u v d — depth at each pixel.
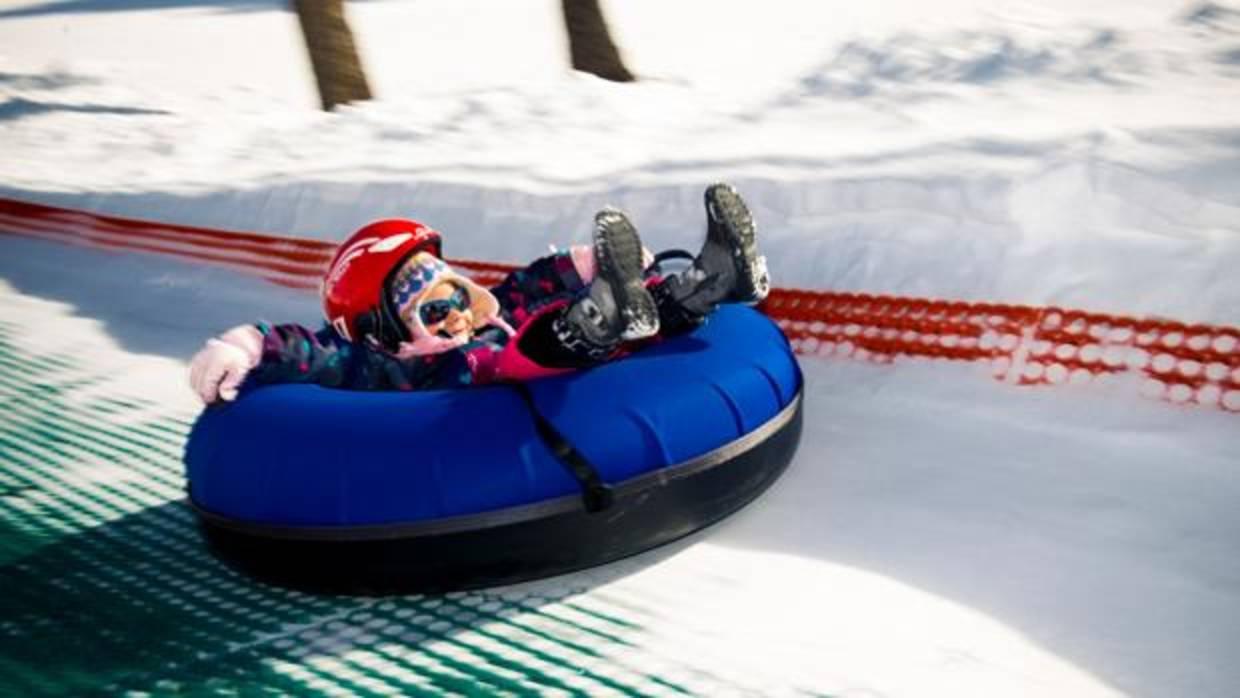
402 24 18.86
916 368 4.91
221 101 12.90
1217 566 3.49
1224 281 4.55
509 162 7.56
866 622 3.36
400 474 3.50
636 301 3.56
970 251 5.17
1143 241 4.84
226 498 3.73
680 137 7.83
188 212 8.10
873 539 3.81
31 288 7.70
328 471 3.55
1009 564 3.60
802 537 3.87
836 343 5.20
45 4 25.55
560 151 7.84
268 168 8.81
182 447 5.10
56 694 3.38
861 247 5.43
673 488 3.62
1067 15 10.22
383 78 13.88
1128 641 3.19
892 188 5.64
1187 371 4.39
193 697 3.32
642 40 14.61
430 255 3.90
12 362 6.33
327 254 7.09
